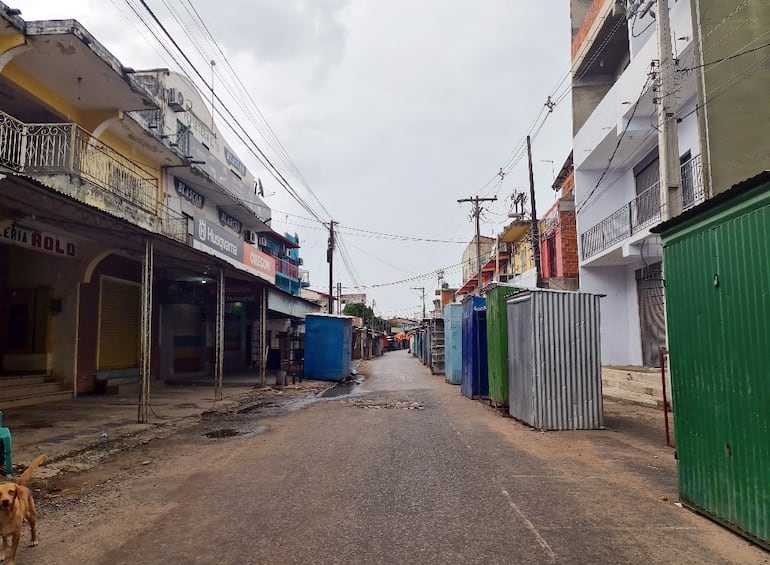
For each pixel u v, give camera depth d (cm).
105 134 1589
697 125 1349
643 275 1841
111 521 506
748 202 425
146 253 1120
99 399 1485
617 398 1462
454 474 659
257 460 760
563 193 2792
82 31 1134
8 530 397
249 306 3116
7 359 1516
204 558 411
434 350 2873
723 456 458
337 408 1351
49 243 1390
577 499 550
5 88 1239
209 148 2411
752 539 421
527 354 1021
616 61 2158
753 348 420
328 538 447
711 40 1273
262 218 3038
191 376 2339
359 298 9456
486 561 396
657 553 407
